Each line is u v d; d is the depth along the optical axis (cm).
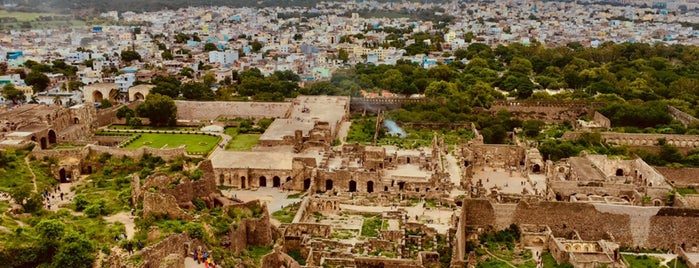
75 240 12344
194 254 13362
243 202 18062
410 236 18238
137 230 14312
